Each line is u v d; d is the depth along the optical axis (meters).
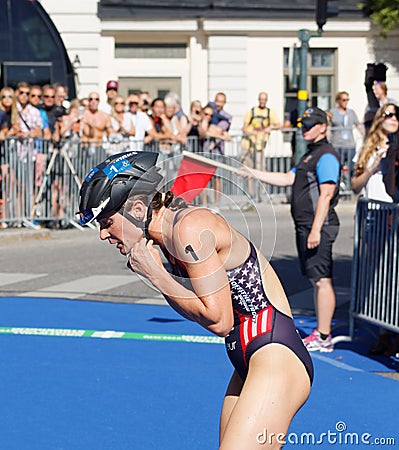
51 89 17.17
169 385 7.48
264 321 4.18
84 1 24.66
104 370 7.96
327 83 26.33
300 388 4.16
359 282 9.01
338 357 8.52
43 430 6.34
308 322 9.83
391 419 6.61
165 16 24.92
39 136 16.89
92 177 3.97
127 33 25.20
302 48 17.50
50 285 12.16
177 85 25.59
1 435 6.23
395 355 8.56
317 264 8.62
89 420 6.55
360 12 25.83
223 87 25.53
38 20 23.02
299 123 8.57
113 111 18.11
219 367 8.09
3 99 16.56
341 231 17.39
